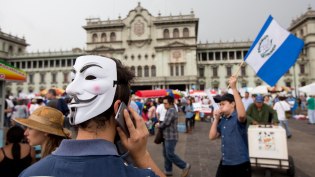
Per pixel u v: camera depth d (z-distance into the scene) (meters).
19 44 84.38
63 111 5.75
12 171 3.57
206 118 23.91
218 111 4.65
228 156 4.30
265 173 7.14
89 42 66.00
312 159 8.84
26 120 3.22
